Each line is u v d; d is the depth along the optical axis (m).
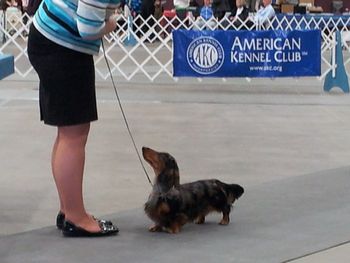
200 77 11.37
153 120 8.42
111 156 6.80
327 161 6.75
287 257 4.51
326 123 8.44
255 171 6.39
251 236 4.85
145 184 5.98
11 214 5.27
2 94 10.36
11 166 6.46
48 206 5.45
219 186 5.04
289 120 8.60
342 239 4.80
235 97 10.42
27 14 13.34
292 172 6.37
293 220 5.14
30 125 8.04
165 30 14.66
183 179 6.11
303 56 11.21
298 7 21.09
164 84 11.76
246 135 7.76
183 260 4.47
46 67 4.64
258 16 15.23
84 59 4.68
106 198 5.63
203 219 5.07
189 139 7.52
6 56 4.63
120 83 11.77
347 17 18.30
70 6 4.59
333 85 11.20
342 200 5.57
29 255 4.54
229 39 10.98
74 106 4.68
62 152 4.77
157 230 4.93
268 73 11.17
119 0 4.61
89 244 4.72
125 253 4.57
